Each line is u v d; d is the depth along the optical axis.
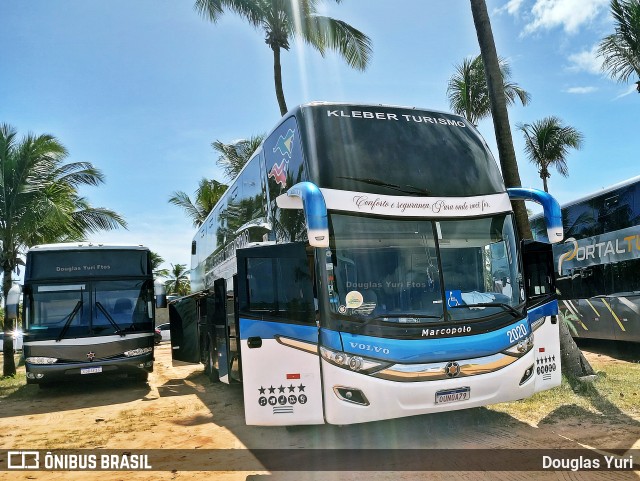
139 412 9.30
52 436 7.81
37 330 11.31
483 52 10.11
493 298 6.24
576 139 27.53
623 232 11.76
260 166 8.52
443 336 5.80
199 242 15.01
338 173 6.13
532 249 7.39
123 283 12.07
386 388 5.54
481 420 6.91
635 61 16.59
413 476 5.19
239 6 15.42
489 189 6.69
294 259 6.17
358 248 5.92
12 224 15.16
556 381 7.23
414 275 5.99
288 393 5.98
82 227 18.89
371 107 6.87
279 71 15.91
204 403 9.77
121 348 11.62
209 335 12.17
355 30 15.78
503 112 9.91
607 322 12.34
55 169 16.86
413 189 6.27
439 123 7.00
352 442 6.43
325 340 5.78
